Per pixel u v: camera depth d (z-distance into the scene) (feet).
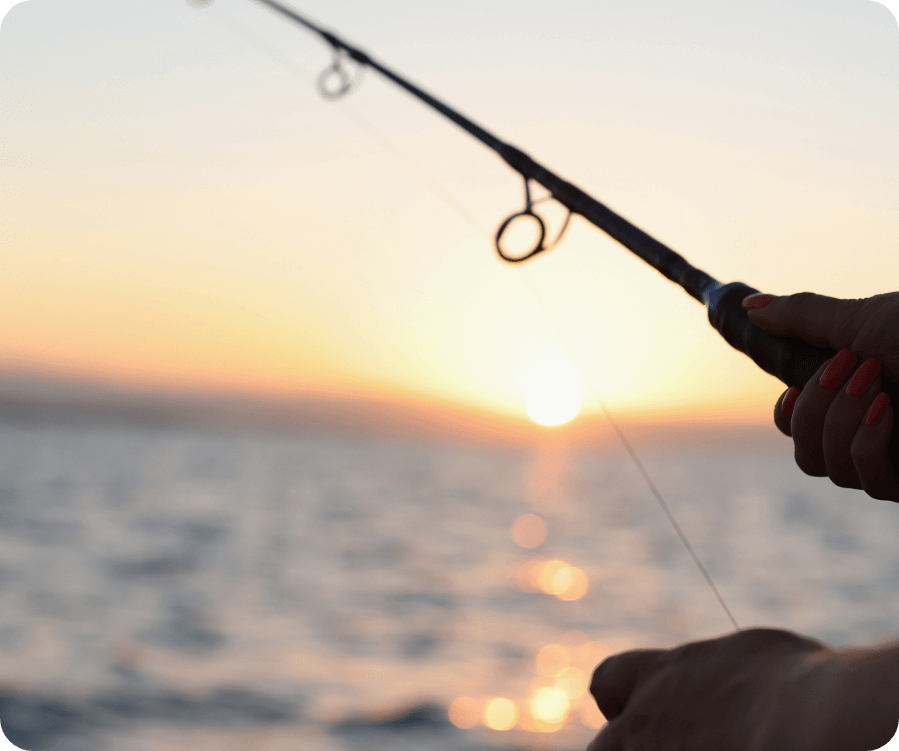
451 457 388.57
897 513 130.31
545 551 85.46
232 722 30.94
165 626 46.09
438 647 43.70
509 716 32.50
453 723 31.50
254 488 159.33
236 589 58.59
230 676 36.94
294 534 92.22
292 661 39.88
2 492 124.57
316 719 31.68
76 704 31.73
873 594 58.59
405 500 148.77
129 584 58.03
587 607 55.06
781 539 95.25
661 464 350.43
